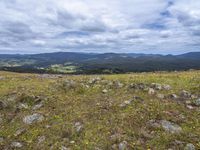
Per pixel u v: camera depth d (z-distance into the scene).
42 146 17.53
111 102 22.80
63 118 20.72
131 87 26.86
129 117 19.66
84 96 25.59
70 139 17.84
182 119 19.27
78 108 22.31
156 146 16.23
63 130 18.86
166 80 29.09
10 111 23.22
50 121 20.59
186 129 17.98
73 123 19.62
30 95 25.41
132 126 18.52
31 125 20.44
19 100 24.84
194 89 25.06
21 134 19.41
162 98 23.30
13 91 27.64
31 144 18.02
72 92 27.09
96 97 24.91
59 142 17.59
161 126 18.33
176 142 16.48
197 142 16.50
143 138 17.14
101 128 18.48
